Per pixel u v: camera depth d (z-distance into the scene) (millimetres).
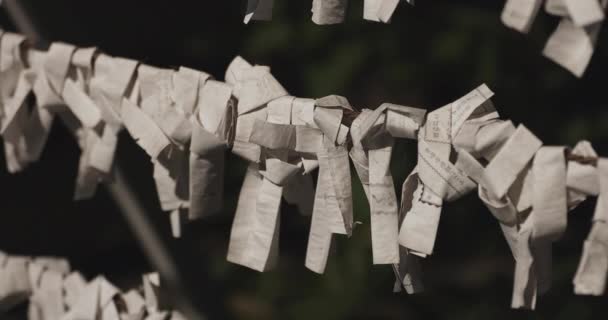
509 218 823
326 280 2232
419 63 2143
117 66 980
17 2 1061
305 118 880
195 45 2275
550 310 2156
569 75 2145
